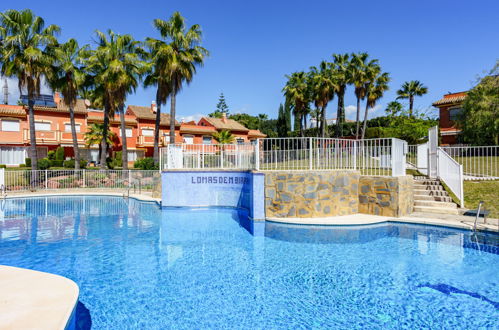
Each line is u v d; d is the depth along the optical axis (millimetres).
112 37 23562
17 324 3301
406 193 10039
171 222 10328
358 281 5320
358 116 31234
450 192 10656
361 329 3812
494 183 11047
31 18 19141
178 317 4137
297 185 9734
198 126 38281
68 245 7633
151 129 34500
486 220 8719
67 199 16641
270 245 7453
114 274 5676
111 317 4137
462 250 6914
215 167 13656
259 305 4477
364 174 10930
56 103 30172
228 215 11469
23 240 8125
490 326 3854
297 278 5469
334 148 10734
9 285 4473
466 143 21641
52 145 29297
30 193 17859
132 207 13734
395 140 9867
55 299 3977
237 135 41812
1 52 19031
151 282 5305
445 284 5168
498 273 5625
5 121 27328
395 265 6062
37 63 18969
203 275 5621
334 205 9938
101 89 24656
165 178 13203
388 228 8797
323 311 4285
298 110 35219
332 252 6875
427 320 4016
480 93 19547
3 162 27375
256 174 10055
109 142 30219
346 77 31219
